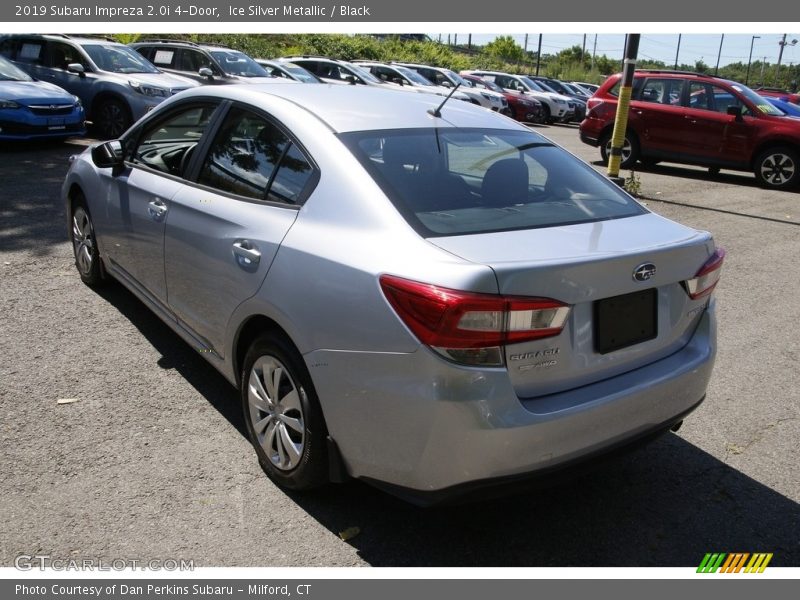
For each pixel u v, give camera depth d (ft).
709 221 31.71
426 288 8.02
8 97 34.50
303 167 10.34
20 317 15.81
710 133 44.16
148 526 9.54
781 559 9.70
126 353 14.46
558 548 9.71
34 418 11.85
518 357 8.21
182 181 12.68
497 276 7.94
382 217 9.14
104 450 11.11
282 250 9.80
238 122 11.94
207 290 11.54
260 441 10.69
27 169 31.24
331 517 10.00
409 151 10.41
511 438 8.13
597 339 8.87
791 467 11.96
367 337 8.53
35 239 21.26
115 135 41.14
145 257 13.70
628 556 9.62
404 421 8.32
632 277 8.96
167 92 41.16
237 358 11.26
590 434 8.79
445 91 68.85
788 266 24.58
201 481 10.54
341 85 13.33
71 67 41.09
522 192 10.55
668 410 9.83
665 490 11.15
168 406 12.55
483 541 9.77
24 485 10.14
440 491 8.37
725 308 19.88
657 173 47.62
